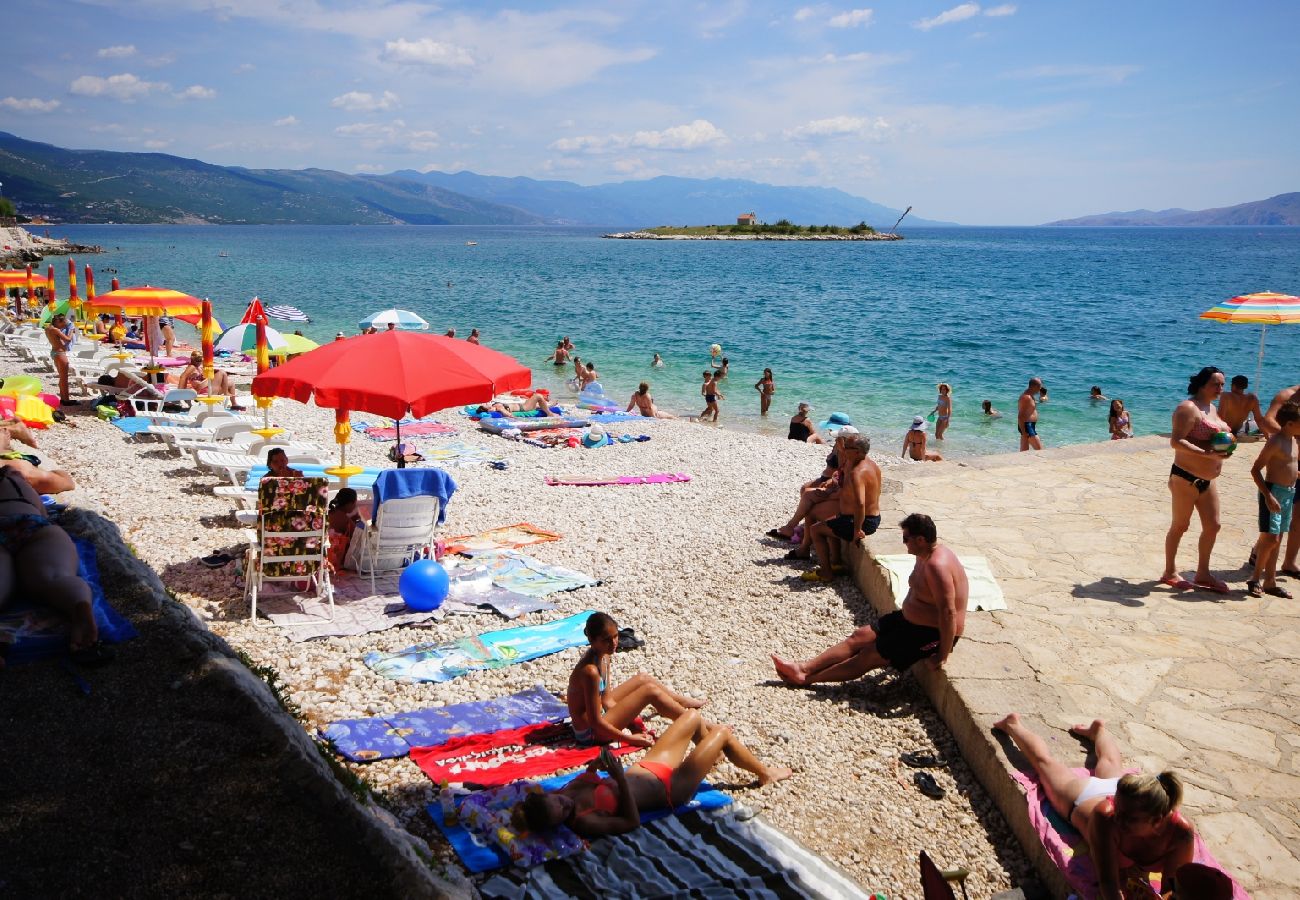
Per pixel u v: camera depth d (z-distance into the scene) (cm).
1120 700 625
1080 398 2531
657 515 1185
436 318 4284
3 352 2472
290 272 7844
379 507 889
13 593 624
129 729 510
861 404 2417
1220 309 1448
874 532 937
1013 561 888
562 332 3788
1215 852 473
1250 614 768
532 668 727
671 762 539
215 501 1144
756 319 4356
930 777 597
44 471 1005
